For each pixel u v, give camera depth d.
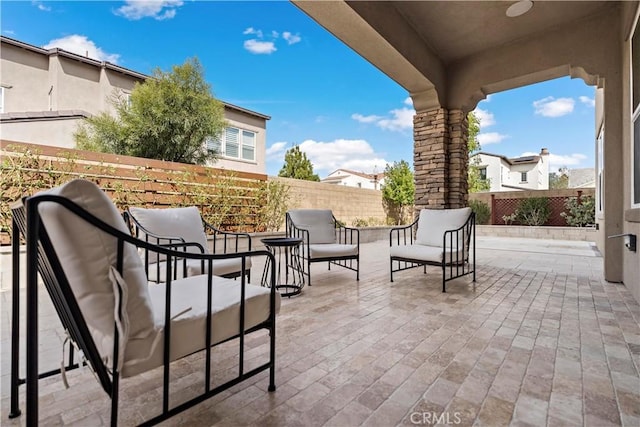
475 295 3.05
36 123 6.76
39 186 3.55
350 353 1.82
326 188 8.38
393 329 2.18
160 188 4.60
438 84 4.51
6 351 1.81
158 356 1.06
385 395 1.41
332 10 2.90
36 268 0.92
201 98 6.62
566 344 1.94
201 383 1.51
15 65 7.56
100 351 1.00
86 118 6.51
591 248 6.85
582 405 1.33
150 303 1.06
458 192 4.63
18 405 1.28
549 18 3.71
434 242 3.77
